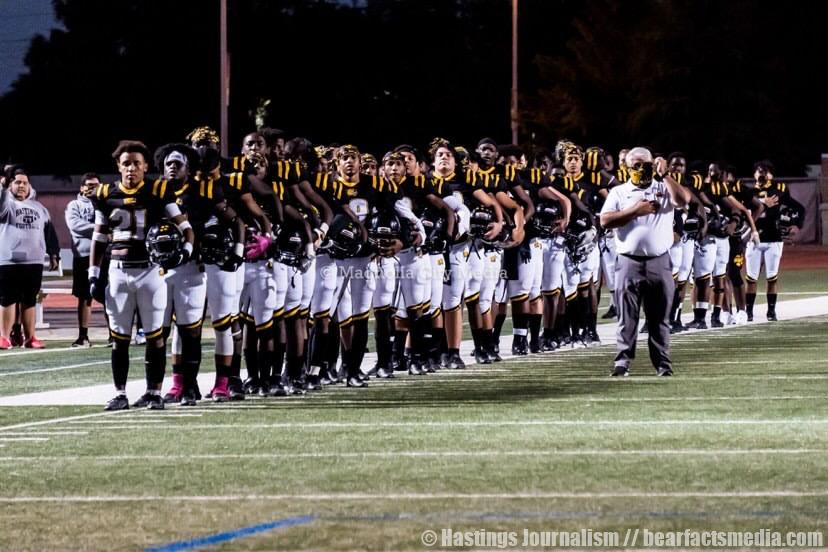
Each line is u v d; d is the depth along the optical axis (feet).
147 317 69.21
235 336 73.36
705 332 111.75
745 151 317.42
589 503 45.39
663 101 316.81
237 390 73.31
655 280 80.79
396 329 86.17
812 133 347.77
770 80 323.57
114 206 68.23
